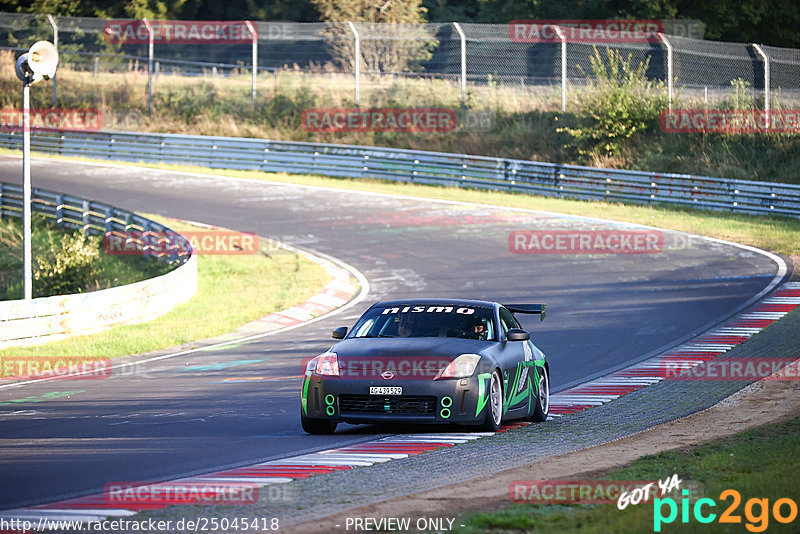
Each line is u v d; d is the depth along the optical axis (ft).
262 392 164.35
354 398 120.06
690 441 112.57
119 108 640.99
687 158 480.23
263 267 329.11
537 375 138.41
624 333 220.23
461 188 480.23
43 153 592.60
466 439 118.52
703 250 330.75
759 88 511.81
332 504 81.05
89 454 111.34
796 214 389.19
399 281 299.58
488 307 137.08
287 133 584.40
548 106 551.18
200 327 249.55
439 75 620.49
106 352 217.15
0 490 91.15
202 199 449.48
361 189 473.67
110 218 378.73
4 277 348.18
